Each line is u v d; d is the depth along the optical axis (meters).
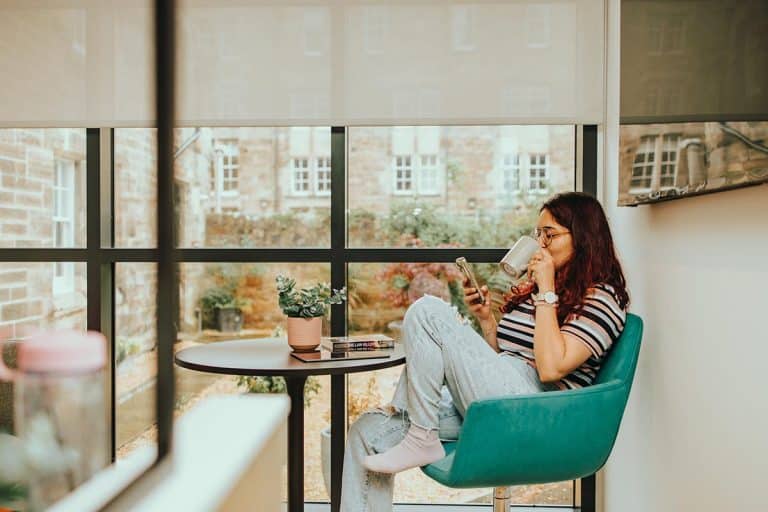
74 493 0.48
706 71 1.48
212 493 0.52
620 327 1.96
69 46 2.62
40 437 0.47
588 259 2.03
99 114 2.62
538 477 1.79
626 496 2.39
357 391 2.73
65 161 2.74
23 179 2.75
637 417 2.27
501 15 2.55
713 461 1.65
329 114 2.59
